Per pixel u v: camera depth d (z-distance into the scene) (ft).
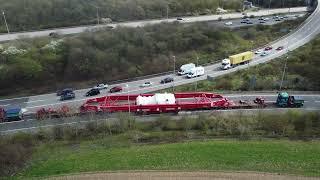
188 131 297.94
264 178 231.91
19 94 380.17
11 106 351.67
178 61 458.50
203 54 487.20
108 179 232.94
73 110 323.37
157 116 320.29
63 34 488.44
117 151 269.03
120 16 579.07
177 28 519.19
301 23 604.08
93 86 398.01
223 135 291.17
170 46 485.15
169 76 422.00
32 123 313.12
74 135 293.02
